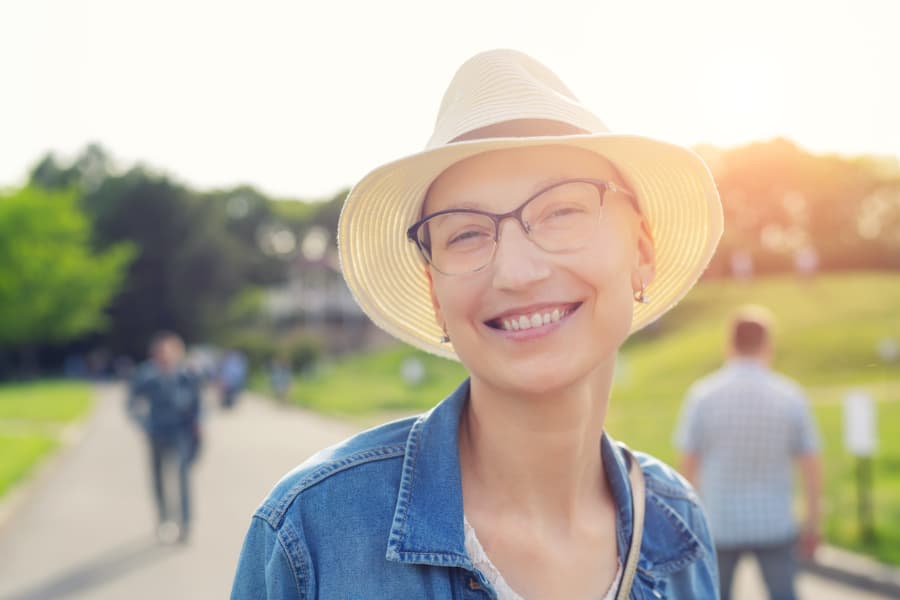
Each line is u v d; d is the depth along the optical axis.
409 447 1.60
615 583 1.65
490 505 1.60
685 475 5.37
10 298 73.06
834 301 37.75
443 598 1.49
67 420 30.05
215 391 41.25
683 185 1.73
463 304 1.52
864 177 79.06
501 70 1.58
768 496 5.15
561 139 1.44
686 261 1.87
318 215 98.50
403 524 1.51
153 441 9.94
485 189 1.51
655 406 23.48
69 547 9.66
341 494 1.53
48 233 74.31
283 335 81.62
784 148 80.06
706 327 38.91
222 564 8.70
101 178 94.31
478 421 1.61
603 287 1.52
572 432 1.57
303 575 1.50
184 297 80.44
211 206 84.56
